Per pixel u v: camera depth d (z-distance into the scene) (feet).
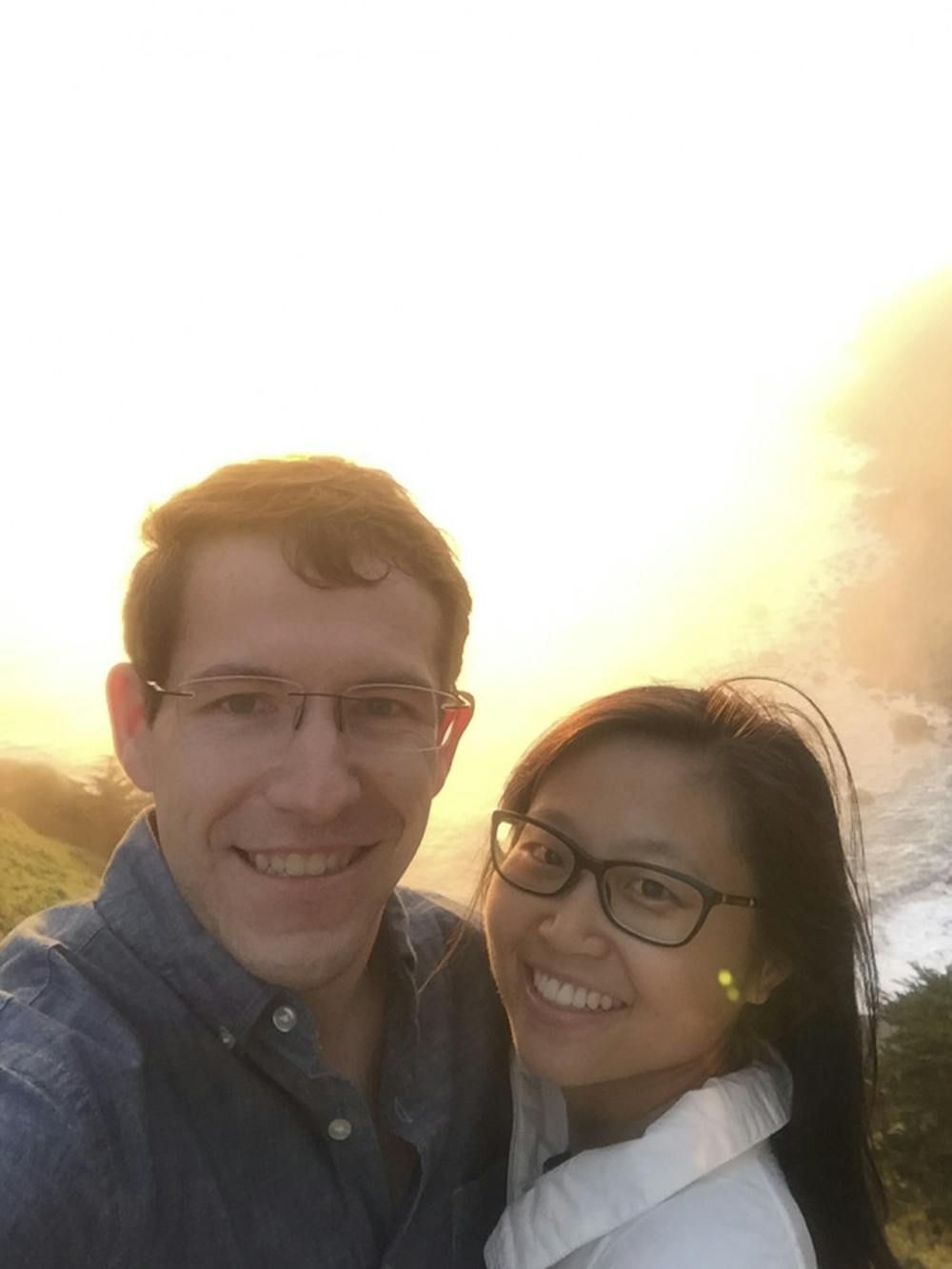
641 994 1.79
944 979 10.68
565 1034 1.83
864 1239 1.98
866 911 2.06
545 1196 1.69
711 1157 1.66
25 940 1.56
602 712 1.90
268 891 1.51
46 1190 1.25
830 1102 1.96
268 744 1.53
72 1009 1.44
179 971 1.51
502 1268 1.71
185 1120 1.45
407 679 1.62
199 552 1.57
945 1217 8.80
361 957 1.69
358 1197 1.59
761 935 1.88
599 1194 1.64
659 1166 1.63
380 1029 1.82
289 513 1.55
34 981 1.48
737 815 1.82
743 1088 1.81
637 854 1.79
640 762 1.84
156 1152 1.40
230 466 1.64
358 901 1.59
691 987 1.79
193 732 1.53
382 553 1.62
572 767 1.88
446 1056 1.88
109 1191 1.32
